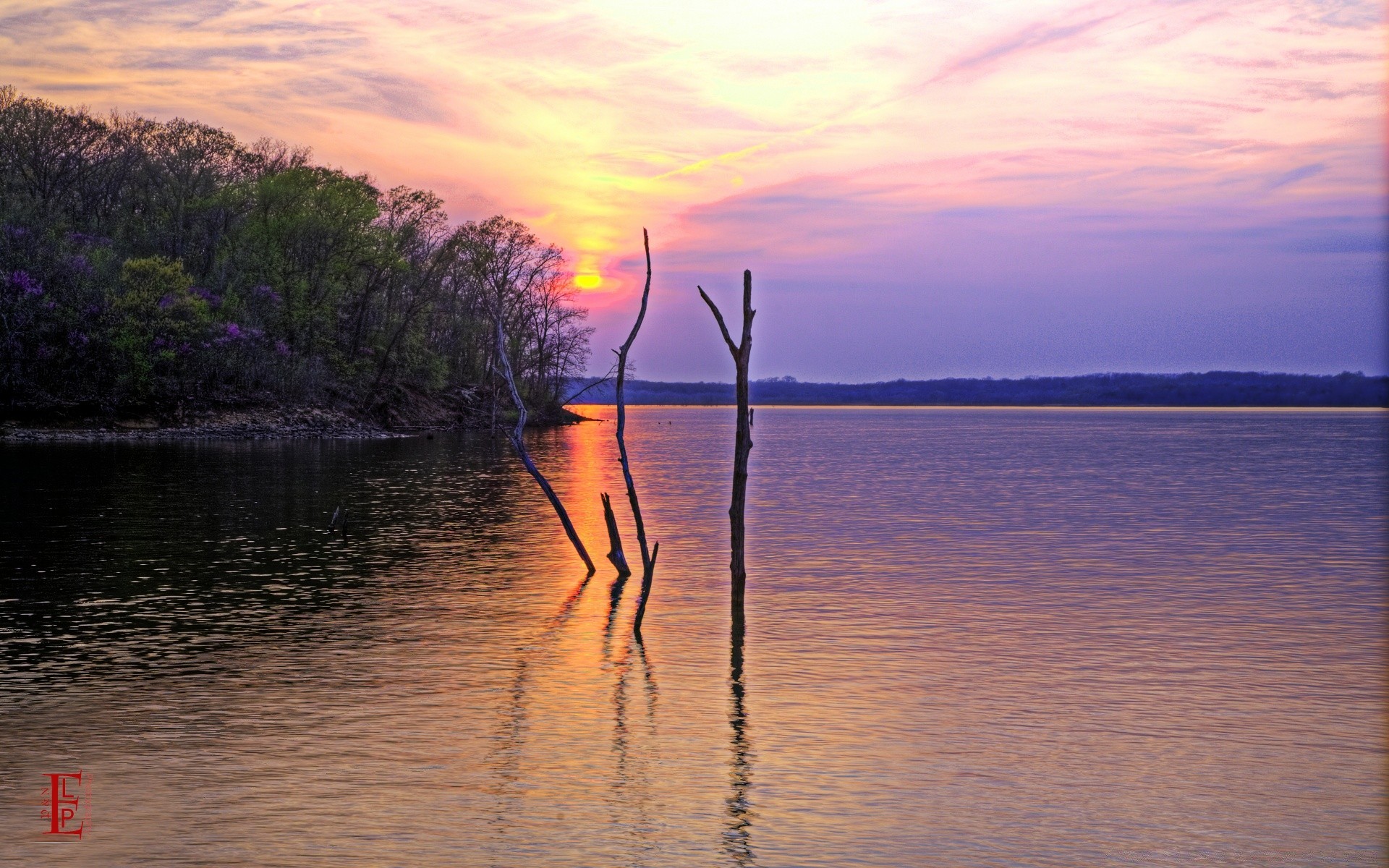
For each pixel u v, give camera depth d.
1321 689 16.50
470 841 10.91
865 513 41.28
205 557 27.89
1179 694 16.19
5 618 20.52
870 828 11.37
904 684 16.59
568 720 14.66
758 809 11.79
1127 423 195.12
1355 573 27.12
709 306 21.55
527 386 127.00
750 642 19.22
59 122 92.12
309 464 60.16
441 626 20.22
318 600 22.50
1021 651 18.73
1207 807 11.99
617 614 21.53
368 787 12.22
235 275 93.00
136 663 17.27
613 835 11.08
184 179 95.31
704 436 124.88
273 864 10.32
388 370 106.44
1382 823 11.58
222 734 13.89
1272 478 59.97
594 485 53.00
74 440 76.75
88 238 87.69
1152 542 32.91
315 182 95.25
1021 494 49.59
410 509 39.94
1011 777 12.80
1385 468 68.75
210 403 87.75
